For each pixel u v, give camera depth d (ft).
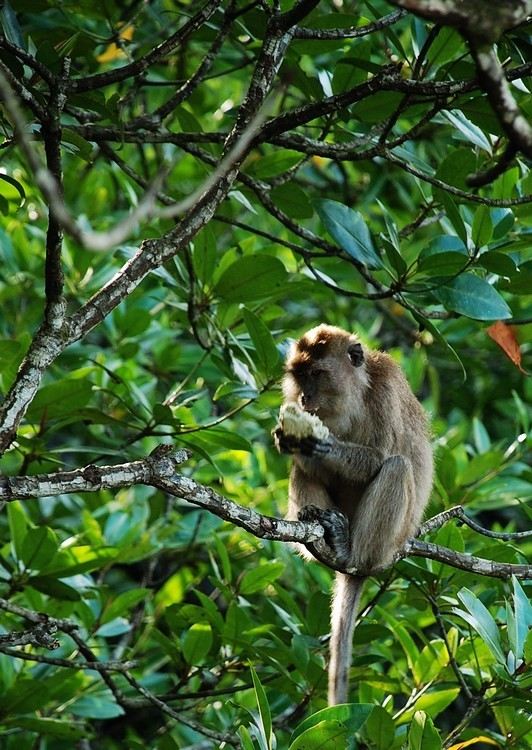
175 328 55.47
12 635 30.35
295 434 36.96
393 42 37.88
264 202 39.81
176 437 38.37
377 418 41.11
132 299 50.26
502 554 37.58
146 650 48.06
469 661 37.76
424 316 36.81
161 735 43.06
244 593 39.93
